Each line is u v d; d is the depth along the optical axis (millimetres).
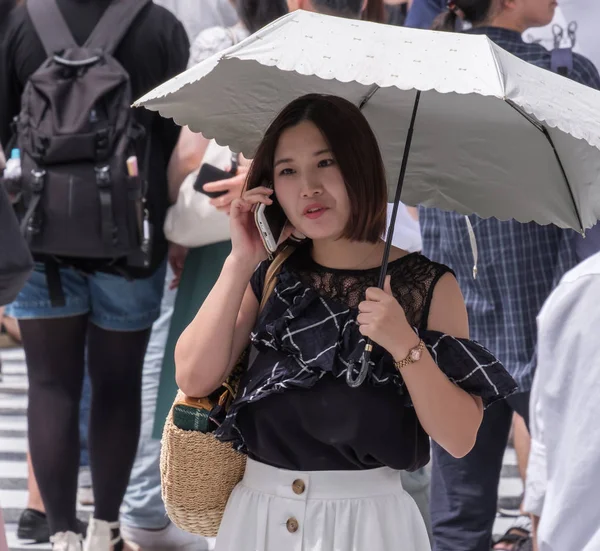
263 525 6961
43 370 11703
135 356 11984
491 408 10547
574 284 6074
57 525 11633
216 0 14141
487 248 10445
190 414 7234
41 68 11391
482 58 6027
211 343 7113
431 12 13258
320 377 6793
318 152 6863
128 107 11281
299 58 6047
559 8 11633
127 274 11469
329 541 6840
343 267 7141
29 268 8102
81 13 11633
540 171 7422
